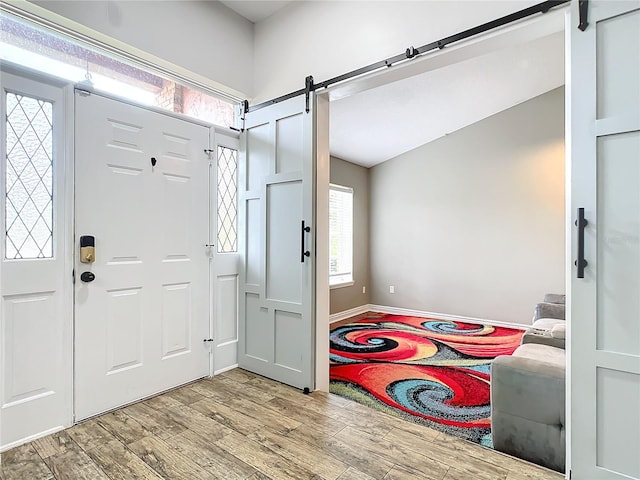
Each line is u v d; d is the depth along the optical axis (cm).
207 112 289
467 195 530
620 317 146
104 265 219
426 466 170
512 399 182
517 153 490
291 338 265
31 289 190
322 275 263
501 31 182
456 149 539
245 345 297
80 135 209
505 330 479
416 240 579
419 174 575
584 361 154
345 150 534
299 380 259
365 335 454
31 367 190
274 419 213
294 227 266
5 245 183
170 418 213
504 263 500
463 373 320
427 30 209
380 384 295
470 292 529
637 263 143
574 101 156
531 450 176
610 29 148
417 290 579
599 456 151
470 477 162
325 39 256
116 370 225
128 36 226
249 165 297
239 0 275
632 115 143
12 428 183
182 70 256
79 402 207
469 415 240
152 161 244
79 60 216
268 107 284
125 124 229
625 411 145
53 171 199
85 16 207
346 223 587
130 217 232
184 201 264
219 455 176
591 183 152
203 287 277
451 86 398
